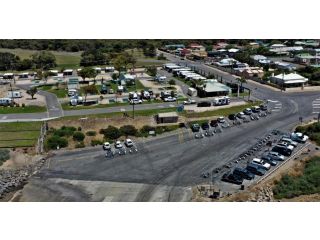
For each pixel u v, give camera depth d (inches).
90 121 2738.7
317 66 4662.9
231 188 1913.1
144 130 2650.1
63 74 4436.5
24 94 3590.1
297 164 2174.0
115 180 2009.1
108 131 2561.5
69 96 3501.5
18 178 2016.5
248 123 2859.3
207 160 2233.0
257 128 2753.4
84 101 3223.4
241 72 4382.4
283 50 5787.4
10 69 4766.2
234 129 2738.7
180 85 3932.1
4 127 2677.2
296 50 5777.6
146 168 2142.0
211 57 5565.9
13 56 5088.6
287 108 3203.7
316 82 3937.0
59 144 2405.3
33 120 2815.0
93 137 2534.5
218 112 3046.3
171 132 2672.2
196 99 3405.5
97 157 2289.6
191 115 2955.2
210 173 2074.3
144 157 2283.5
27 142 2436.0
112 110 3070.9
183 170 2114.9
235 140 2532.0
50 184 1972.2
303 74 4298.7
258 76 4320.9
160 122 2775.6
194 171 2102.6
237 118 2950.3
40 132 2586.1
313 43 6353.3
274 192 1892.2
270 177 2022.6
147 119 2834.6
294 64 5017.2
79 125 2687.0
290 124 2829.7
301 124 2822.3
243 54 5393.7
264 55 5713.6
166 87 3828.7
